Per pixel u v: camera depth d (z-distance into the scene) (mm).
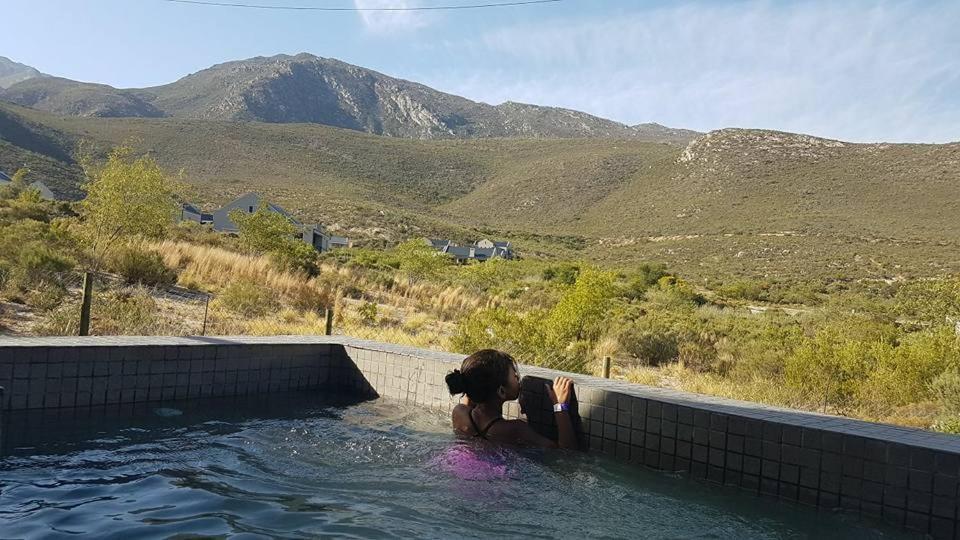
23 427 5125
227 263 20656
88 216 20453
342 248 77938
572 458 4945
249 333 12516
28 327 9953
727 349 16859
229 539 3148
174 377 6383
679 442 4758
